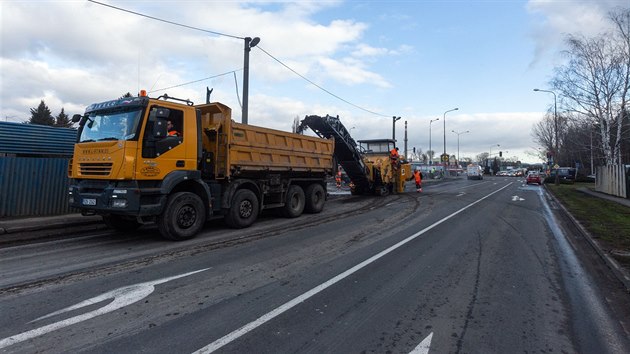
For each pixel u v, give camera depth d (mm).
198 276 6051
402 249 8172
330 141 14789
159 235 9516
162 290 5383
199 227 9211
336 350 3752
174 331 4102
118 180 8047
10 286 5488
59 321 4312
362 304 4973
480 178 65312
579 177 51781
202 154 9875
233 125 10328
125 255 7398
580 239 9727
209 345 3801
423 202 18562
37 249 7902
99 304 4832
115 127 8359
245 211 10781
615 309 4973
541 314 4750
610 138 30625
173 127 8883
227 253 7629
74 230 10125
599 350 3855
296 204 13109
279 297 5172
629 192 21781
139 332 4066
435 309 4848
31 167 12109
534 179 45750
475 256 7668
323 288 5566
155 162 8383
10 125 11984
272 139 11828
